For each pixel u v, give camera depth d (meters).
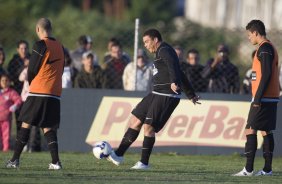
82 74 42.06
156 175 29.22
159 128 30.89
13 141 44.22
